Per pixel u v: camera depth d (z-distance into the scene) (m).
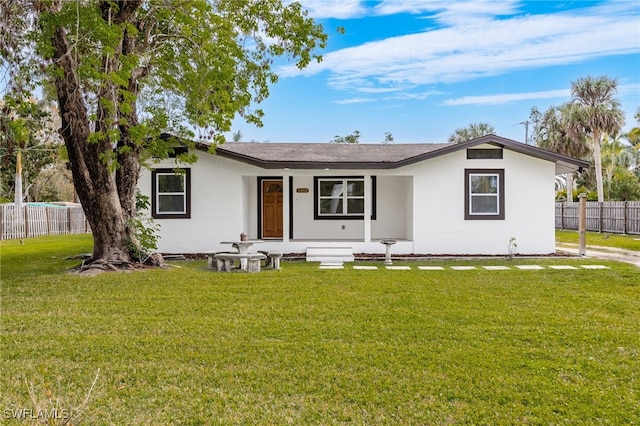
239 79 12.67
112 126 11.27
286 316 7.20
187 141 13.50
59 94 11.03
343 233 16.92
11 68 10.55
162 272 11.48
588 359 5.31
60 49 10.59
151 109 12.96
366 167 14.48
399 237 16.89
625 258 14.23
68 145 11.49
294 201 16.94
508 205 14.84
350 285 9.70
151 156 13.69
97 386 4.61
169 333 6.33
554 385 4.61
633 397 4.35
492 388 4.56
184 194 15.01
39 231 25.98
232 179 15.00
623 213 23.70
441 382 4.70
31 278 10.55
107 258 11.95
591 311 7.46
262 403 4.28
